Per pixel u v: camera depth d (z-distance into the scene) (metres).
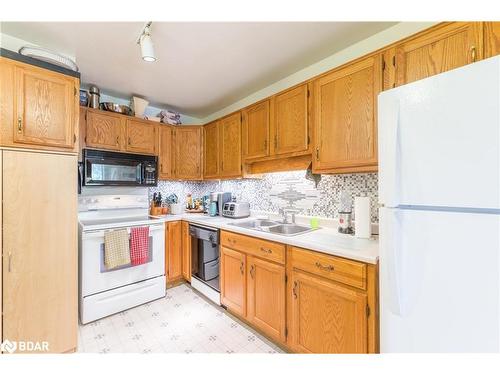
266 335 1.87
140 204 2.91
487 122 0.81
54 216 1.60
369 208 1.62
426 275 0.94
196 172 3.12
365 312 1.24
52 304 1.59
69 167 1.66
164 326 2.00
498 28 1.09
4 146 1.41
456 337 0.88
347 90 1.62
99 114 2.45
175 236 2.79
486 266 0.82
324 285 1.41
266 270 1.78
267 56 1.97
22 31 1.63
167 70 2.19
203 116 3.55
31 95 1.50
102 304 2.11
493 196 0.80
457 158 0.87
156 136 2.89
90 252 2.08
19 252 1.47
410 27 1.55
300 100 1.93
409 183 0.98
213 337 1.85
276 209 2.54
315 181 2.06
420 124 0.95
